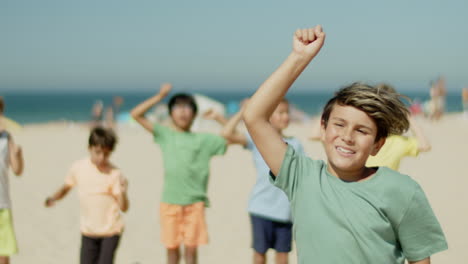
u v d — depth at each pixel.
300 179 2.10
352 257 1.92
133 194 8.58
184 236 4.70
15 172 4.55
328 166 2.13
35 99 131.38
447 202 7.66
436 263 5.16
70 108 71.75
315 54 2.02
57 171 10.64
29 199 8.05
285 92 2.09
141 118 4.82
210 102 24.17
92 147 4.22
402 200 1.93
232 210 7.54
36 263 5.27
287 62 2.06
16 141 16.66
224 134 4.74
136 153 13.78
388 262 1.93
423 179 9.52
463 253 5.43
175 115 4.86
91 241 4.21
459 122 24.62
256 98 2.11
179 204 4.63
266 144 2.14
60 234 6.28
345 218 1.94
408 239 1.96
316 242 1.98
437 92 25.98
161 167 11.39
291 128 23.17
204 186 4.77
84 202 4.23
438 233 1.97
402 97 2.09
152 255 5.57
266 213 4.28
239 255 5.59
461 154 12.88
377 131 2.01
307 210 2.03
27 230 6.41
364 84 2.04
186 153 4.66
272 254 5.57
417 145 3.89
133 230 6.51
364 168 2.11
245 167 11.40
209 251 5.71
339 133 2.00
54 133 20.09
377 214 1.93
